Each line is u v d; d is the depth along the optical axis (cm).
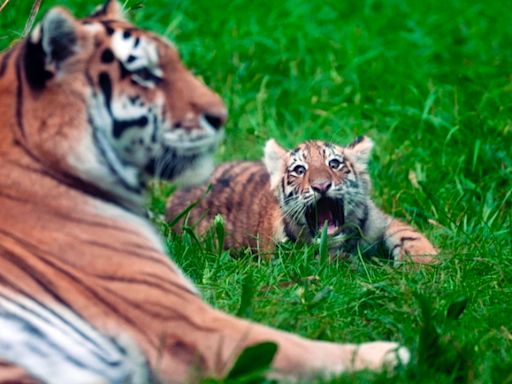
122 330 810
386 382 830
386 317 980
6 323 797
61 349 801
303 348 831
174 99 877
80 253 834
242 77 1762
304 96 1727
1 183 845
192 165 897
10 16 1558
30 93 852
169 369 808
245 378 784
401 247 1334
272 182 1461
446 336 930
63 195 849
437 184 1459
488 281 1108
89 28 863
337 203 1384
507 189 1407
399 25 2050
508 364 873
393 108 1630
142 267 841
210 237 1230
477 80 1766
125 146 875
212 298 1024
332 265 1171
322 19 2031
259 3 2034
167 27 1866
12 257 821
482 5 2173
